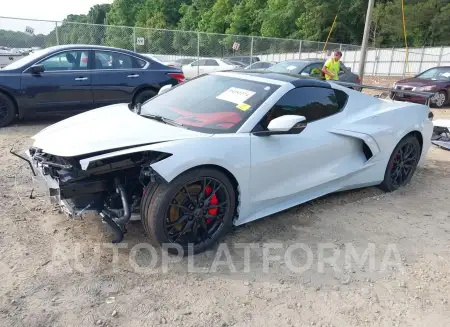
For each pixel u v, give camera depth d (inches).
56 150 112.3
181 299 103.0
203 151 115.1
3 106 268.1
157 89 317.7
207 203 120.1
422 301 108.7
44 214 142.7
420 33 1595.7
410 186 197.6
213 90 151.1
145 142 114.3
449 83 501.0
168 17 2837.1
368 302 106.7
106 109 154.3
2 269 110.0
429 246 138.3
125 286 106.8
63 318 93.4
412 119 184.4
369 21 534.3
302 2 1859.0
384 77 1146.7
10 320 91.4
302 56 885.2
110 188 117.5
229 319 96.9
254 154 127.3
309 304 104.5
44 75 272.8
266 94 139.9
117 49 303.6
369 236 142.4
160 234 114.4
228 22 2308.1
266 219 149.9
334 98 161.9
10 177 176.4
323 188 157.5
